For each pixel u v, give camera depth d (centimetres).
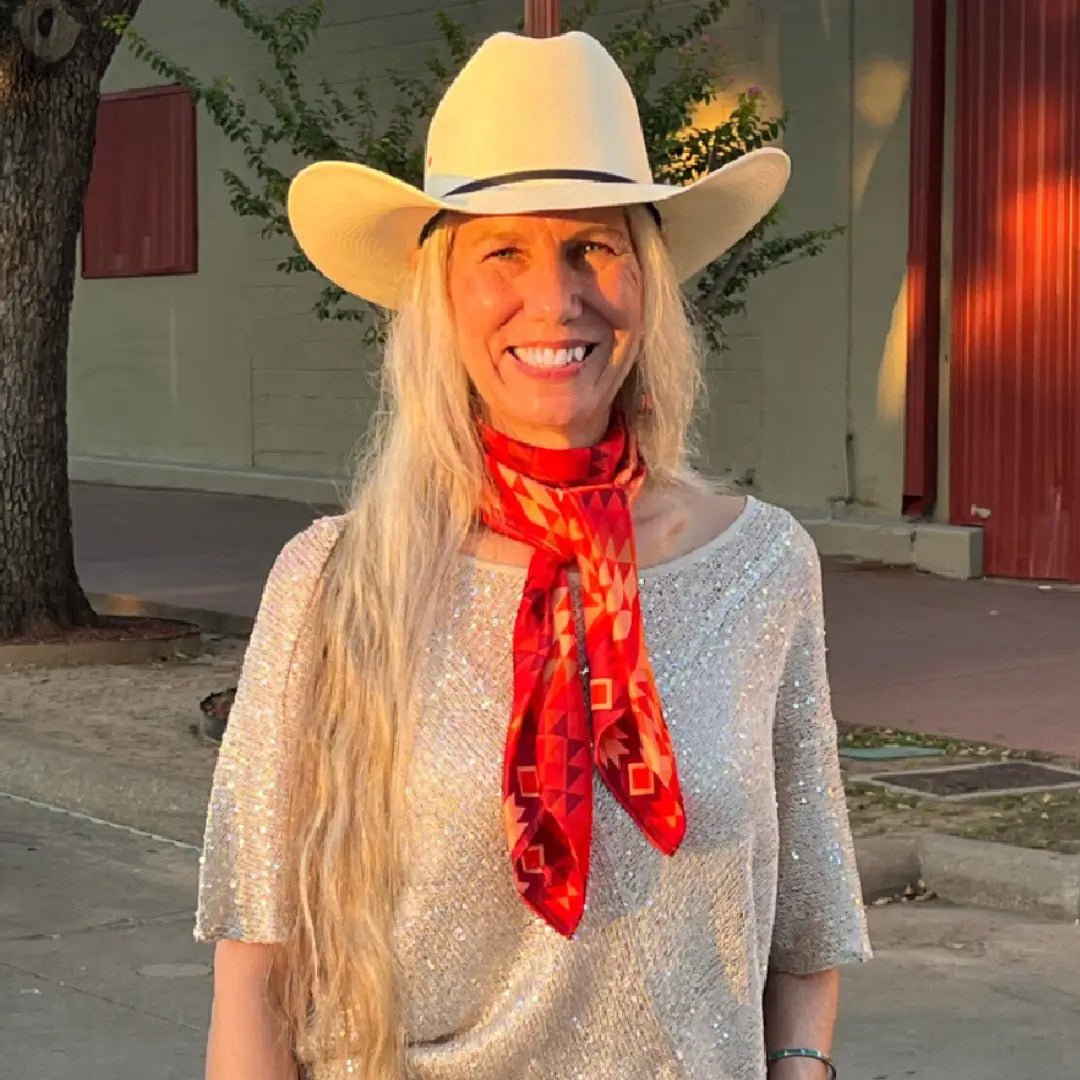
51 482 1020
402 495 195
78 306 2000
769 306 1395
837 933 212
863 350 1338
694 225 222
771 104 1369
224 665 994
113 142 1931
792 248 863
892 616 1105
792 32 1351
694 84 793
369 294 219
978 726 819
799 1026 214
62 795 747
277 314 1780
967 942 567
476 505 196
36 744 780
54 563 1023
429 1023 191
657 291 205
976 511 1279
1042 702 866
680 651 196
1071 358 1222
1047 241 1231
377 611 191
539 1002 189
